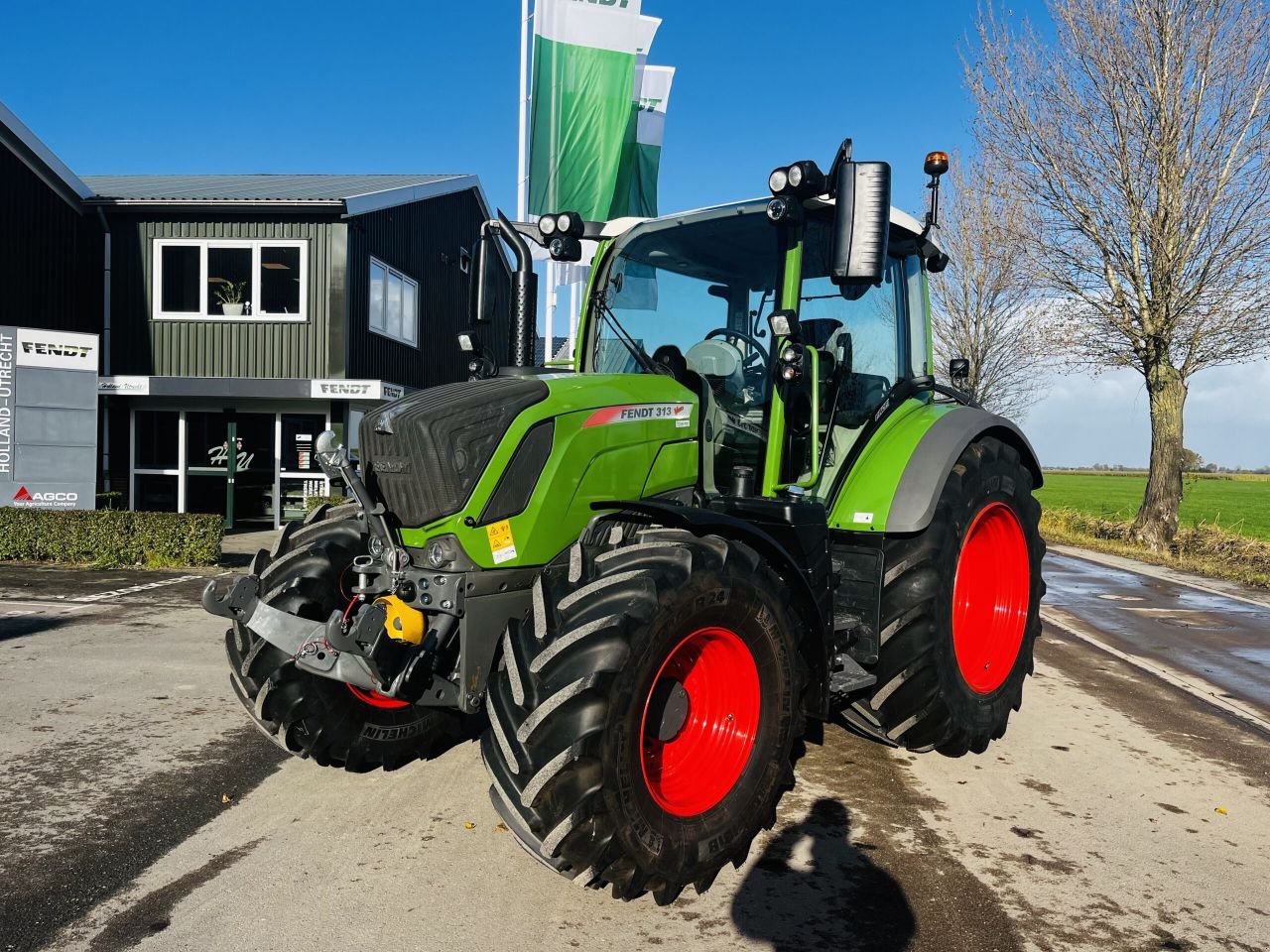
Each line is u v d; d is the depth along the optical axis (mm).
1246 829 3721
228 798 3717
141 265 14328
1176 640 7793
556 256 4035
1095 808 3883
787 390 3793
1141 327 15562
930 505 3873
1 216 13023
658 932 2787
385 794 3797
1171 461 15820
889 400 4430
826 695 3438
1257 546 13930
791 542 3512
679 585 2785
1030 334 22203
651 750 3039
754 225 3938
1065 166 15438
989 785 4102
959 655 4340
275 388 13797
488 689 2811
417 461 3064
